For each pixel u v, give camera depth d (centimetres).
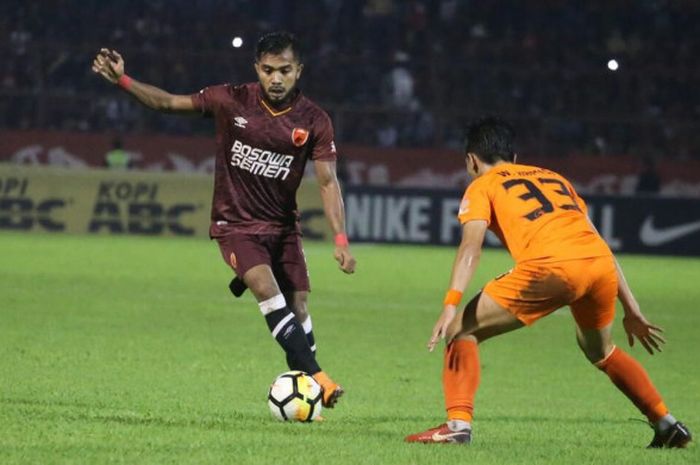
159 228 11644
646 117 13238
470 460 2436
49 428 2677
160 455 2384
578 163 12581
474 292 7644
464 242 2552
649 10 14575
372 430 2898
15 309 5666
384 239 11669
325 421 3014
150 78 13012
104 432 2653
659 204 11631
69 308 5812
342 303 6631
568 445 2761
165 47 13838
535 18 14512
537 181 2661
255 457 2388
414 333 5450
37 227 11562
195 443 2544
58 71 12975
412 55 14188
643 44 14362
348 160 12525
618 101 13412
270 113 3150
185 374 3928
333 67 13275
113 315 5625
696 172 12569
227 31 14012
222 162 3216
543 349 5122
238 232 3206
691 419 3453
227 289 7088
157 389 3556
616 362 2725
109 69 3109
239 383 3784
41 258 8631
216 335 5066
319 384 3023
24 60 12925
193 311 5934
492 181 2634
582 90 13412
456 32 14362
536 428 3105
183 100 3162
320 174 3173
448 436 2611
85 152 12406
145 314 5722
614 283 2641
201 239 11462
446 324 2483
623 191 12538
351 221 11669
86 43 13725
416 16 14412
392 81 13238
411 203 11669
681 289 8256
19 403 3114
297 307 3312
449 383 2631
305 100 3178
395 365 4434
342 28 14312
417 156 12538
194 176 11688
